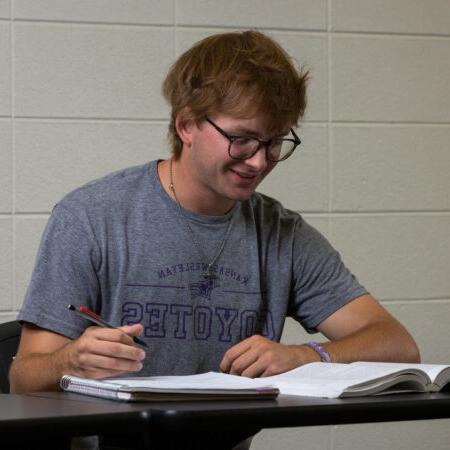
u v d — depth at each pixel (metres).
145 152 6.11
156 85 6.12
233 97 3.54
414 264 6.53
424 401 2.56
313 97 6.38
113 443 2.91
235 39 3.79
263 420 2.34
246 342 3.40
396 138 6.52
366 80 6.47
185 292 3.92
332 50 6.42
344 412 2.46
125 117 6.07
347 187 6.43
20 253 5.89
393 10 6.51
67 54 5.98
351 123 6.44
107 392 2.69
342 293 4.20
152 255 3.90
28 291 3.72
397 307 6.50
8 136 5.89
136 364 3.04
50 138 5.95
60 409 2.38
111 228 3.87
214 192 3.92
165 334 3.88
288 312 4.35
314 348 3.58
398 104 6.52
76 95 5.99
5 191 5.88
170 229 3.96
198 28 6.20
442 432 6.50
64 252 3.75
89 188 3.97
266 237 4.18
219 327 3.97
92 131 6.02
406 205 6.52
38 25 5.93
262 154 3.62
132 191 3.99
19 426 2.14
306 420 2.41
